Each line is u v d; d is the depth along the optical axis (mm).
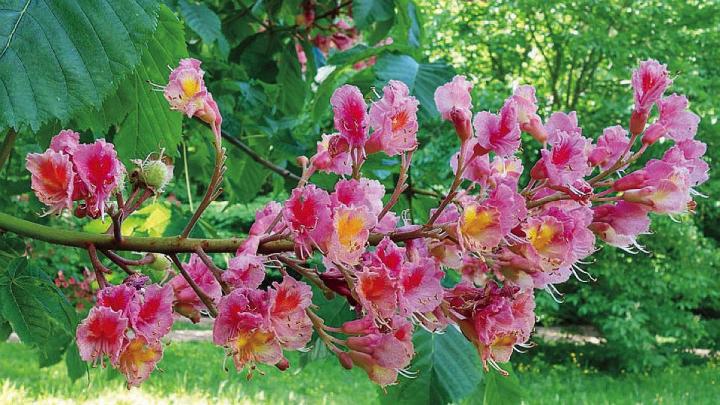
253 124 802
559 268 284
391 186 616
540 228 270
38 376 1790
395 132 287
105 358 271
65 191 278
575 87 2396
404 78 532
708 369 2447
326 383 1974
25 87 303
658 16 2154
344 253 255
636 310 2227
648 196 283
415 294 267
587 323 2812
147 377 266
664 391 2102
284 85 896
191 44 856
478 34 2377
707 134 2160
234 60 865
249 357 265
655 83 295
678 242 2197
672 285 2256
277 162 883
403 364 272
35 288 350
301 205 260
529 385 2160
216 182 293
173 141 442
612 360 2406
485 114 285
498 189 270
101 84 314
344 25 888
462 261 300
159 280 365
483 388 506
